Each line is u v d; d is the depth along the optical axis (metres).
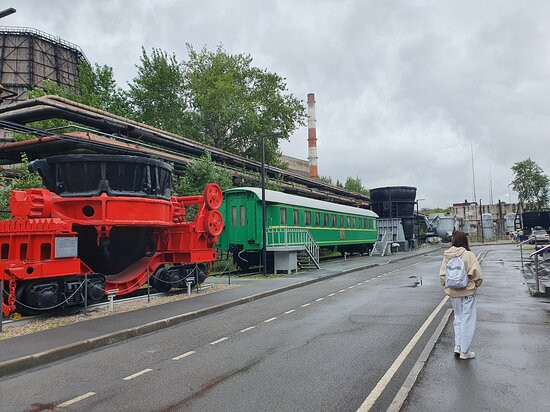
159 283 15.21
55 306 11.06
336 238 33.56
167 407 5.52
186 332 10.02
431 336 8.70
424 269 24.98
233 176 32.41
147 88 43.66
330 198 52.97
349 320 10.59
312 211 29.81
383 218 49.12
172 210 14.59
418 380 6.16
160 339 9.41
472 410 5.09
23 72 52.72
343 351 7.81
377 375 6.45
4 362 7.25
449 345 8.03
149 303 13.29
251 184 34.84
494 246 55.00
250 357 7.67
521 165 76.00
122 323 10.34
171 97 44.28
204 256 16.31
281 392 5.89
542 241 33.47
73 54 57.81
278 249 22.95
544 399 5.38
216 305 12.80
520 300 12.81
